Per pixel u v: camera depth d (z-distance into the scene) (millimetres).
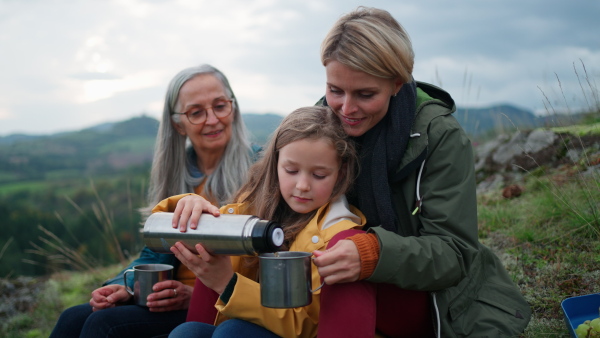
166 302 2404
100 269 5418
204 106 2902
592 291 2559
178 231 1970
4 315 4629
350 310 1755
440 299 1940
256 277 2281
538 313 2480
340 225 2021
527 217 3510
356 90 1981
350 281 1761
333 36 1997
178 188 3049
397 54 1940
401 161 2049
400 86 2049
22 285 5258
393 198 2092
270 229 1816
